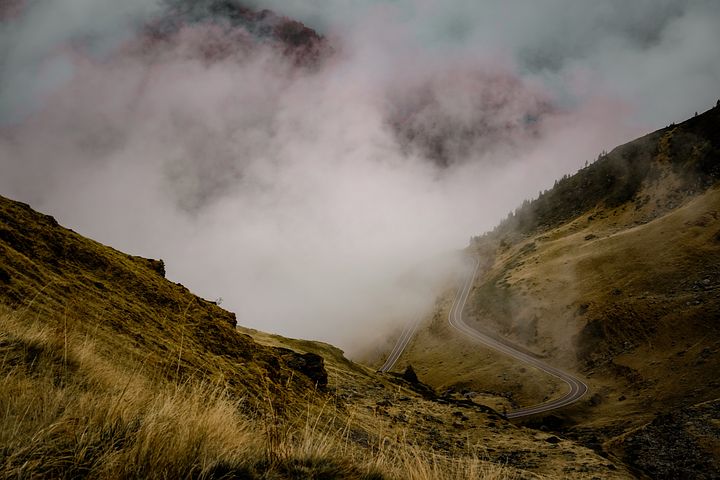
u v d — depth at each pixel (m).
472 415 32.44
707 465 53.47
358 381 37.09
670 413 67.81
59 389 3.37
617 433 85.31
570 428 95.81
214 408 3.57
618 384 116.69
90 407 3.07
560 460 22.72
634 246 181.00
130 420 3.07
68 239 12.26
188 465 2.70
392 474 3.70
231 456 3.01
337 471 3.42
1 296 5.77
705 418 62.91
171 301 13.56
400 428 4.27
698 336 116.31
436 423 26.55
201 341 12.12
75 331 5.54
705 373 99.69
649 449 60.53
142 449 2.57
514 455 23.31
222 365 10.19
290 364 21.75
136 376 4.91
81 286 9.42
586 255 197.62
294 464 3.37
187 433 2.96
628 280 161.25
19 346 4.30
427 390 57.09
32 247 9.71
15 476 2.18
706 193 191.88
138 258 17.47
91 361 4.74
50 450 2.46
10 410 2.82
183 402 3.68
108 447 2.59
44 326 5.15
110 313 8.56
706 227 166.12
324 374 22.75
